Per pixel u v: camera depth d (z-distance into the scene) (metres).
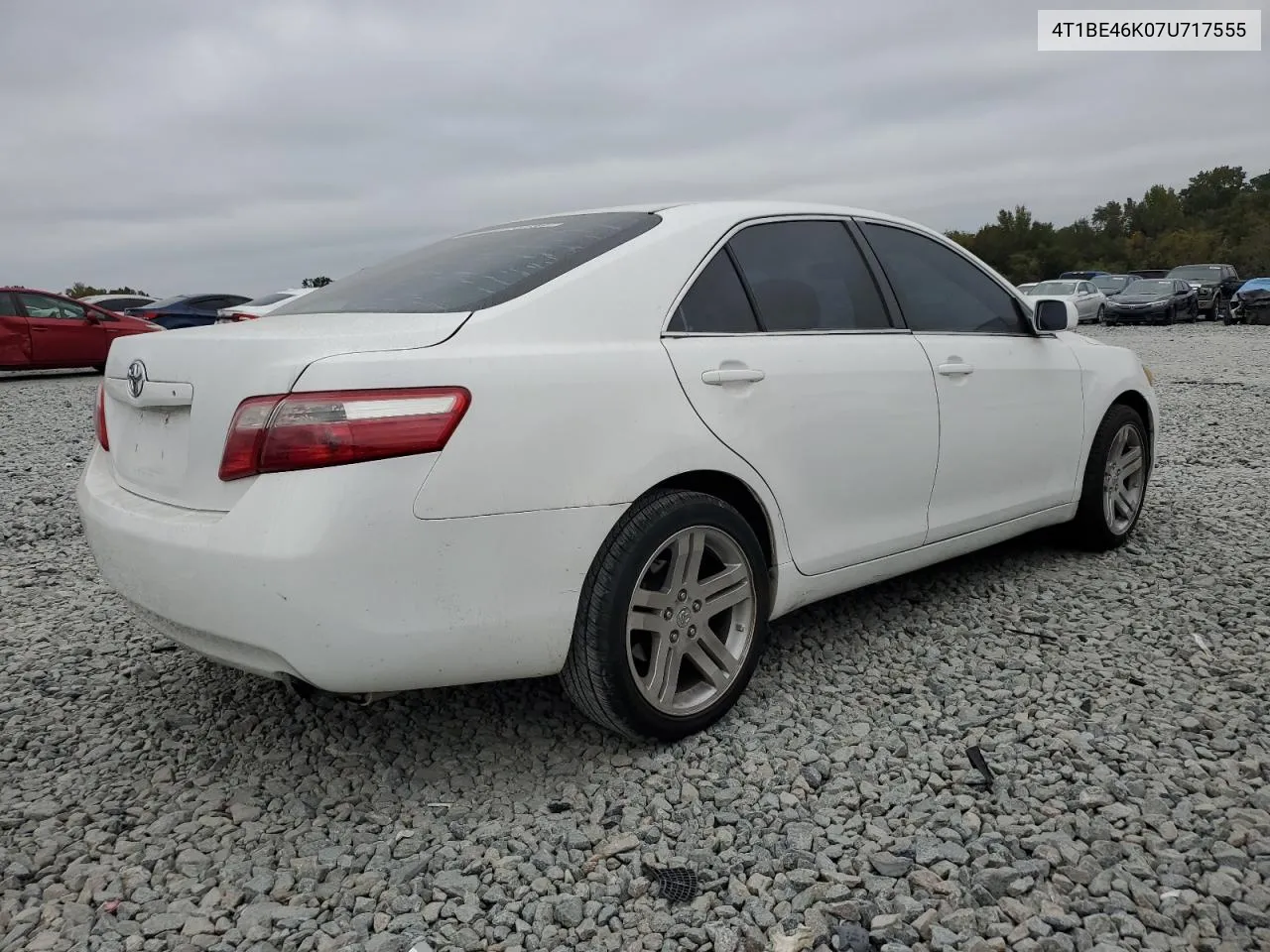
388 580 2.28
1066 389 4.22
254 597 2.26
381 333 2.40
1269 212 79.69
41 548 5.36
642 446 2.63
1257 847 2.25
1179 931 2.03
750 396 2.93
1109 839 2.32
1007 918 2.10
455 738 2.95
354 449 2.23
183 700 3.29
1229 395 10.71
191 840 2.46
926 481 3.55
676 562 2.74
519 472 2.42
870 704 3.09
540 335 2.57
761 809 2.51
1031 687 3.17
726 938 2.04
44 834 2.50
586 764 2.77
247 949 2.06
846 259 3.49
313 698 3.26
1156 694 3.09
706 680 2.91
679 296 2.90
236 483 2.36
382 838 2.46
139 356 2.72
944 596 4.04
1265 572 4.21
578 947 2.05
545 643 2.53
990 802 2.51
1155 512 5.36
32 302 16.23
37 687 3.42
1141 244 79.75
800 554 3.13
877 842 2.35
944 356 3.63
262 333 2.48
